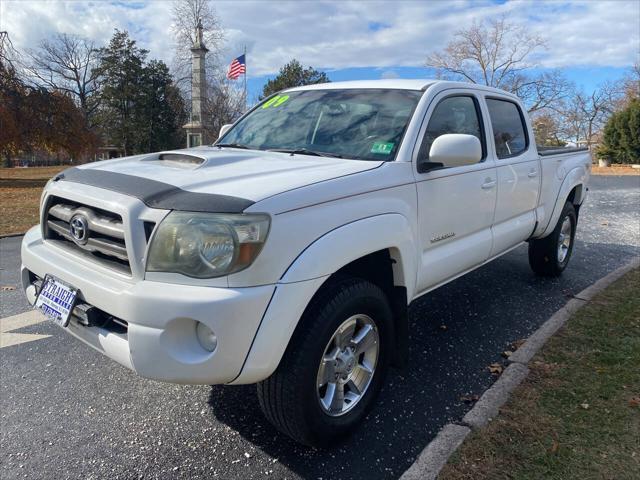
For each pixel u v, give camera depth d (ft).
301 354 7.68
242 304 6.89
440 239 11.05
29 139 88.33
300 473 8.12
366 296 8.54
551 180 16.51
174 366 7.02
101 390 10.69
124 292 7.26
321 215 7.85
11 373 11.41
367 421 9.49
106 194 7.91
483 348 12.62
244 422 9.54
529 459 8.02
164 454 8.59
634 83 165.07
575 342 12.16
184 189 7.57
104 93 159.84
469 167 11.87
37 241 9.86
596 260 21.36
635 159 103.50
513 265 20.12
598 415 9.14
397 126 10.54
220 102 127.54
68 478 8.01
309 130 11.58
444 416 9.69
